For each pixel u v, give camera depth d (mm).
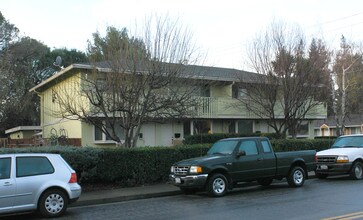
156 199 12750
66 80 22531
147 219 9203
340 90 33406
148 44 15484
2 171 9578
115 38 15641
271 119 23250
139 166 15125
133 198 12914
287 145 19953
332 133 56969
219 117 26281
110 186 14641
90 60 16156
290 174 14203
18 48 43125
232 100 26703
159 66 15289
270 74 21312
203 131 27047
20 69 41625
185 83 16312
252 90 22250
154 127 24781
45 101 30125
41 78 46812
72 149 13977
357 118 55469
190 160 12844
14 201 9500
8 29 44062
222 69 28297
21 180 9641
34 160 10039
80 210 11039
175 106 15938
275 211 9555
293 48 21266
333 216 8695
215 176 12461
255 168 13305
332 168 16141
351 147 16969
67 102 17781
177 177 12734
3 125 43750
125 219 9344
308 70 21172
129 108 15406
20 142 26188
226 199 11883
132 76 15141
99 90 15320
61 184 10070
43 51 47188
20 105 34031
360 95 39750
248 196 12375
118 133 22812
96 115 16531
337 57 31672
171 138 25547
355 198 11242
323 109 31078
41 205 9836
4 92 25469
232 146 13289
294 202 10828
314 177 17359
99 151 14344
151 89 15492
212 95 27109
